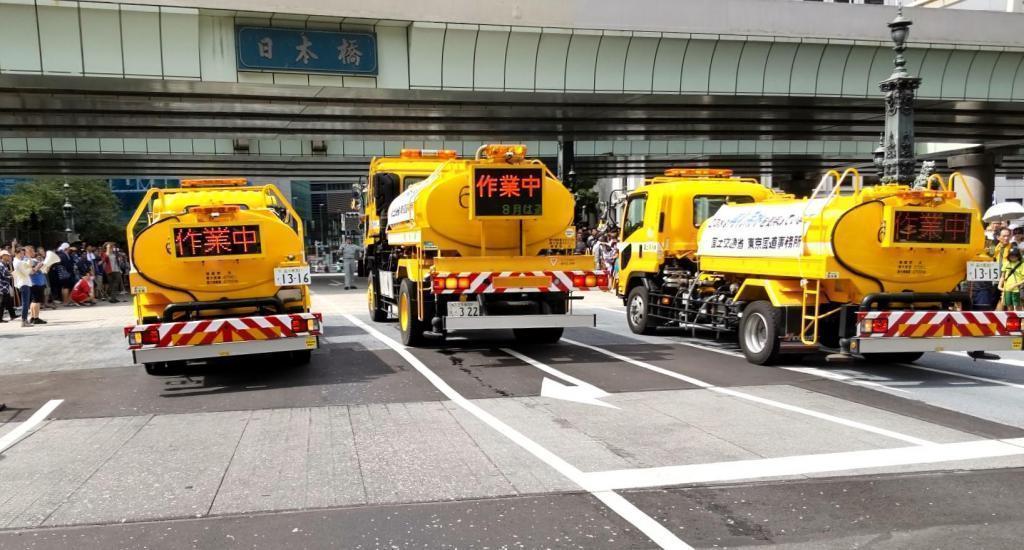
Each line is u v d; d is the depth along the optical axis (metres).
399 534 4.04
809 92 25.91
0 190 65.06
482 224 10.30
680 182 12.45
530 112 27.17
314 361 10.00
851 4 25.38
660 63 24.64
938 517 4.20
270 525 4.20
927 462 5.23
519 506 4.44
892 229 8.12
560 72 24.05
